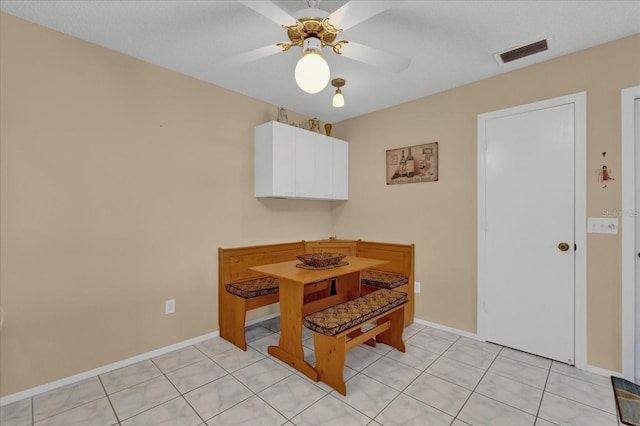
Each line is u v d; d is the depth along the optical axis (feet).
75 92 6.92
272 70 8.57
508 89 8.56
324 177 11.64
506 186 8.58
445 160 9.82
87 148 7.08
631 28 6.53
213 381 6.89
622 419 5.58
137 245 7.85
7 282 6.12
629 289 6.81
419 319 10.42
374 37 6.90
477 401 6.15
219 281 9.48
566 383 6.77
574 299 7.50
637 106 6.84
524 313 8.27
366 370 7.34
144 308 7.96
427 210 10.25
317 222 12.91
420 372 7.25
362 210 12.23
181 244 8.70
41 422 5.57
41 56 6.49
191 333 8.87
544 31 6.66
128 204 7.70
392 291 8.55
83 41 7.04
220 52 7.62
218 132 9.59
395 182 11.14
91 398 6.27
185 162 8.80
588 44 7.18
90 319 7.11
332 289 11.53
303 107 11.51
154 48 7.43
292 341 7.58
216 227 9.51
